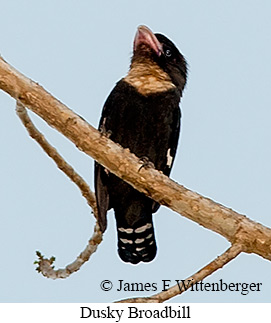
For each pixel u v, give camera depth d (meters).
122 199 11.85
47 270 11.20
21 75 8.84
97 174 11.45
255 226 8.30
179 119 12.12
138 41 12.55
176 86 12.52
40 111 8.88
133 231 12.10
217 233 8.49
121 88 11.81
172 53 12.77
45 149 11.04
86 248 11.25
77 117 8.91
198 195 8.59
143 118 11.67
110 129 11.75
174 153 12.19
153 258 12.22
